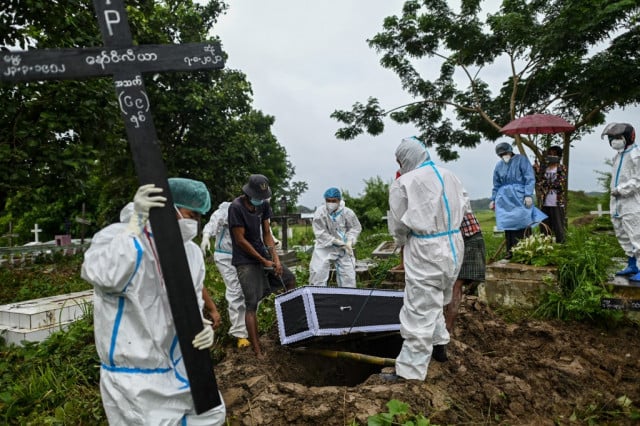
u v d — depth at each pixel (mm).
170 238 2402
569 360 4359
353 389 3625
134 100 2467
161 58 2551
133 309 2400
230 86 17344
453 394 3613
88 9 8695
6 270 10484
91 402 3908
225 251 5367
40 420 3709
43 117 7664
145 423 2359
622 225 5875
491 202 7523
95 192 18391
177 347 2607
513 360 4199
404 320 3781
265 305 6305
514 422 3348
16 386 4184
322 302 4578
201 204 2781
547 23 9789
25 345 5137
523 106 11188
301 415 3289
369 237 14258
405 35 11227
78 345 5016
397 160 3994
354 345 5324
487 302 6137
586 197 20234
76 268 11211
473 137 12258
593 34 8750
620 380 4062
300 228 21719
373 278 7820
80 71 2398
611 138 5828
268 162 29453
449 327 4750
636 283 5516
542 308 5672
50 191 9094
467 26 10562
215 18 18875
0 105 7703
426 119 12344
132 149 2420
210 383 2475
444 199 3666
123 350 2393
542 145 11414
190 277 2432
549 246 6195
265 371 4309
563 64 9969
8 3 7332
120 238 2324
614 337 5043
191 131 16219
